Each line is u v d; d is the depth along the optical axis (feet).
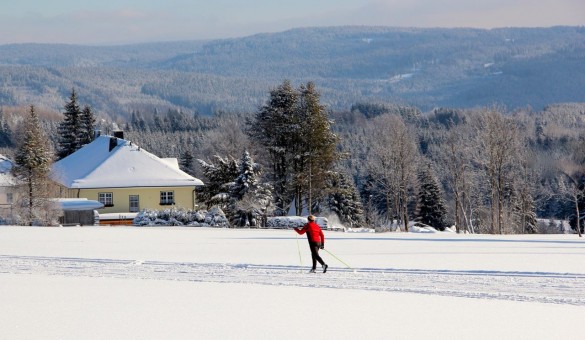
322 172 302.25
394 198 340.59
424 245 131.64
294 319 57.16
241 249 118.42
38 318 57.47
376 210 417.49
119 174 271.49
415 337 50.96
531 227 334.24
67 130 410.93
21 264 94.99
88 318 57.36
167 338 50.39
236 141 432.66
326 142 303.27
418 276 82.02
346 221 373.40
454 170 310.86
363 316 58.34
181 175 278.26
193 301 65.62
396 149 321.32
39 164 226.58
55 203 225.97
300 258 93.71
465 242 143.02
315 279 80.33
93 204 249.14
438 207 384.88
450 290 72.23
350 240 148.25
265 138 307.58
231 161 289.94
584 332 52.44
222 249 118.32
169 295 69.10
